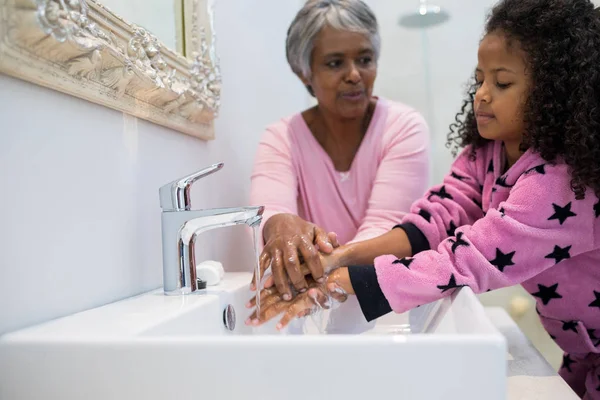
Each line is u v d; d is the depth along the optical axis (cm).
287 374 41
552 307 81
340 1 106
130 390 43
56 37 53
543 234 67
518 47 72
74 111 60
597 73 69
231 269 112
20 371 45
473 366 40
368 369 40
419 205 89
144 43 73
